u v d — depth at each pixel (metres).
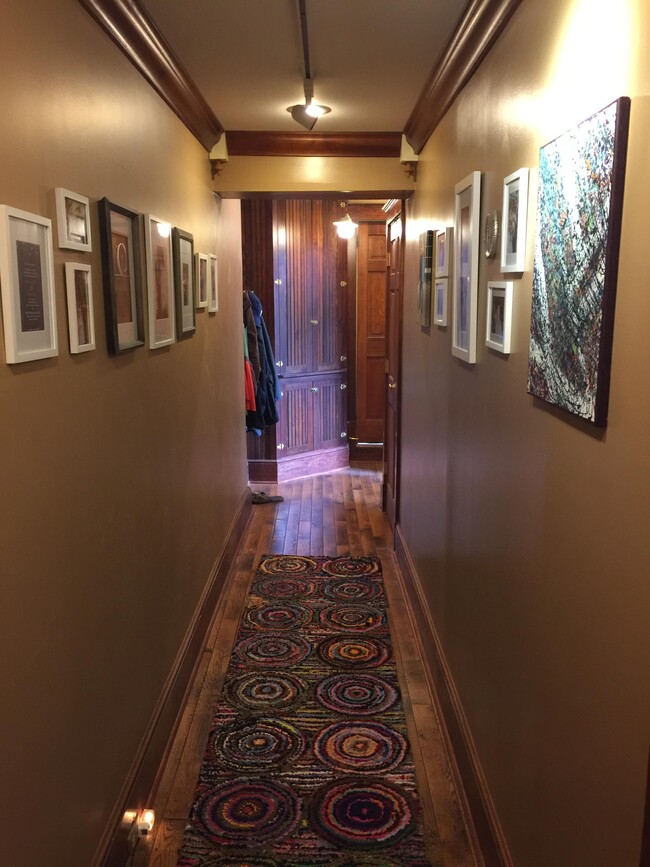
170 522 2.59
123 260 1.98
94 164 1.76
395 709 2.77
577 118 1.31
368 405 6.75
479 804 2.03
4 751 1.22
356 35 2.28
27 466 1.33
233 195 3.82
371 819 2.18
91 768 1.69
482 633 2.08
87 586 1.67
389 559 4.36
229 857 2.03
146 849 2.06
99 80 1.80
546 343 1.43
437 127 3.01
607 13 1.18
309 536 4.79
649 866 0.99
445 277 2.71
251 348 5.32
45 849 1.40
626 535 1.09
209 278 3.41
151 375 2.30
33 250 1.35
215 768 2.42
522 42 1.67
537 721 1.54
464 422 2.36
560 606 1.40
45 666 1.41
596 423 1.17
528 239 1.61
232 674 3.02
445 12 2.08
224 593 3.80
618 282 1.12
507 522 1.80
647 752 1.02
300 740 2.57
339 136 3.62
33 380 1.36
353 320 6.58
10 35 1.27
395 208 4.49
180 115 2.83
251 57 2.50
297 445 6.29
